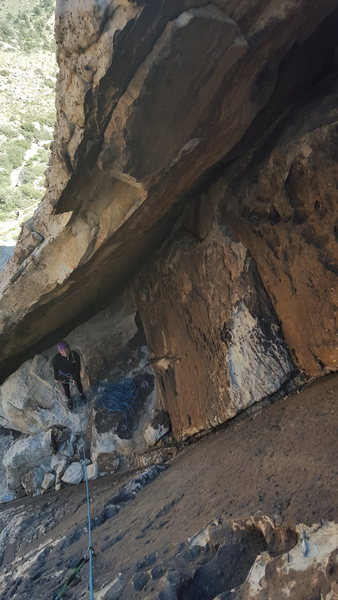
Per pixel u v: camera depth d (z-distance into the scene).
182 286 6.21
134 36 3.12
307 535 2.78
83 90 3.46
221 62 3.54
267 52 3.81
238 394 5.37
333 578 2.41
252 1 3.30
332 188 4.34
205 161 4.71
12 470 8.16
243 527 3.27
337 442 3.56
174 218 6.03
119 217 4.91
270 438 4.33
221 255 5.59
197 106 3.81
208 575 3.13
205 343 5.93
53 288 5.95
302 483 3.37
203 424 6.00
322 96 4.69
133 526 4.52
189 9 3.12
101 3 2.99
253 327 5.28
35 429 8.28
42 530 6.12
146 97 3.50
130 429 7.21
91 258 5.45
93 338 7.73
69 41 3.31
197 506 4.05
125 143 3.79
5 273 6.41
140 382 7.45
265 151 5.06
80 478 7.45
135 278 7.23
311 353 4.83
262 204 5.11
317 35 4.41
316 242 4.59
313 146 4.45
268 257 5.14
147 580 3.32
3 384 8.30
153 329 7.14
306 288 4.73
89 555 4.19
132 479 5.92
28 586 4.38
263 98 4.32
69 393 7.62
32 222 5.38
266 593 2.63
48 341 7.99
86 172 4.22
